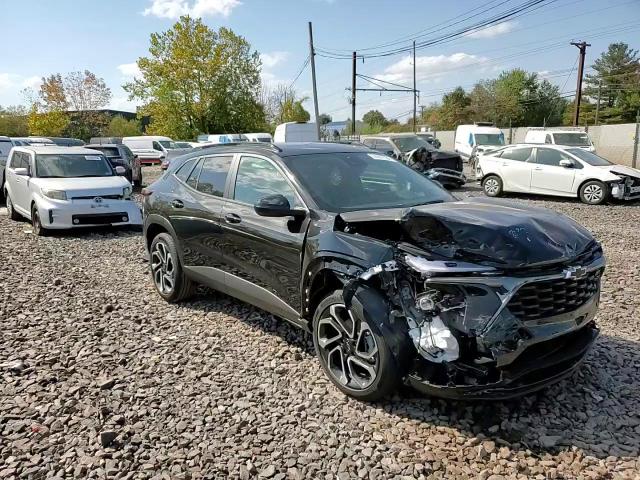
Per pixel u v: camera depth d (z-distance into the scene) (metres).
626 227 10.38
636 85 65.19
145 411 3.52
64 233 10.43
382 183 4.55
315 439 3.18
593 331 3.60
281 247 4.12
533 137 23.25
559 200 15.07
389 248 3.33
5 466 2.95
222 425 3.35
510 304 3.01
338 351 3.75
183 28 46.12
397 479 2.83
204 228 5.05
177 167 5.91
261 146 4.93
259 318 5.23
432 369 3.11
